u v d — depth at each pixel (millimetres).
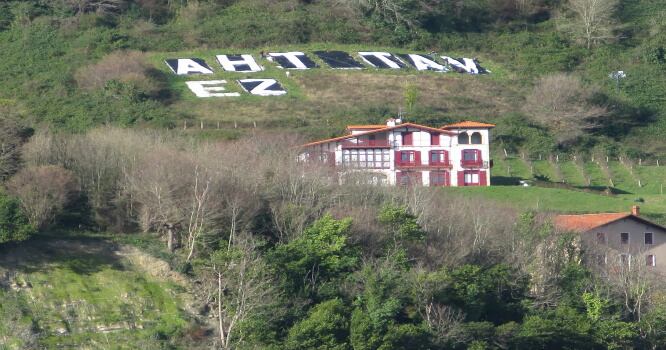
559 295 170250
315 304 157750
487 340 158125
